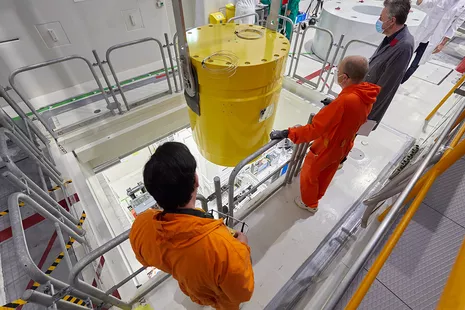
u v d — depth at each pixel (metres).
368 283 0.71
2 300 1.41
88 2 2.70
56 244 1.65
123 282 1.32
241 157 1.72
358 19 3.80
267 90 1.32
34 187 1.47
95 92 3.11
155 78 3.43
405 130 2.94
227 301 0.93
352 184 2.31
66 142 2.51
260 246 1.84
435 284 1.07
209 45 1.29
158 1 3.20
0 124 1.69
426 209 1.27
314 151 1.56
